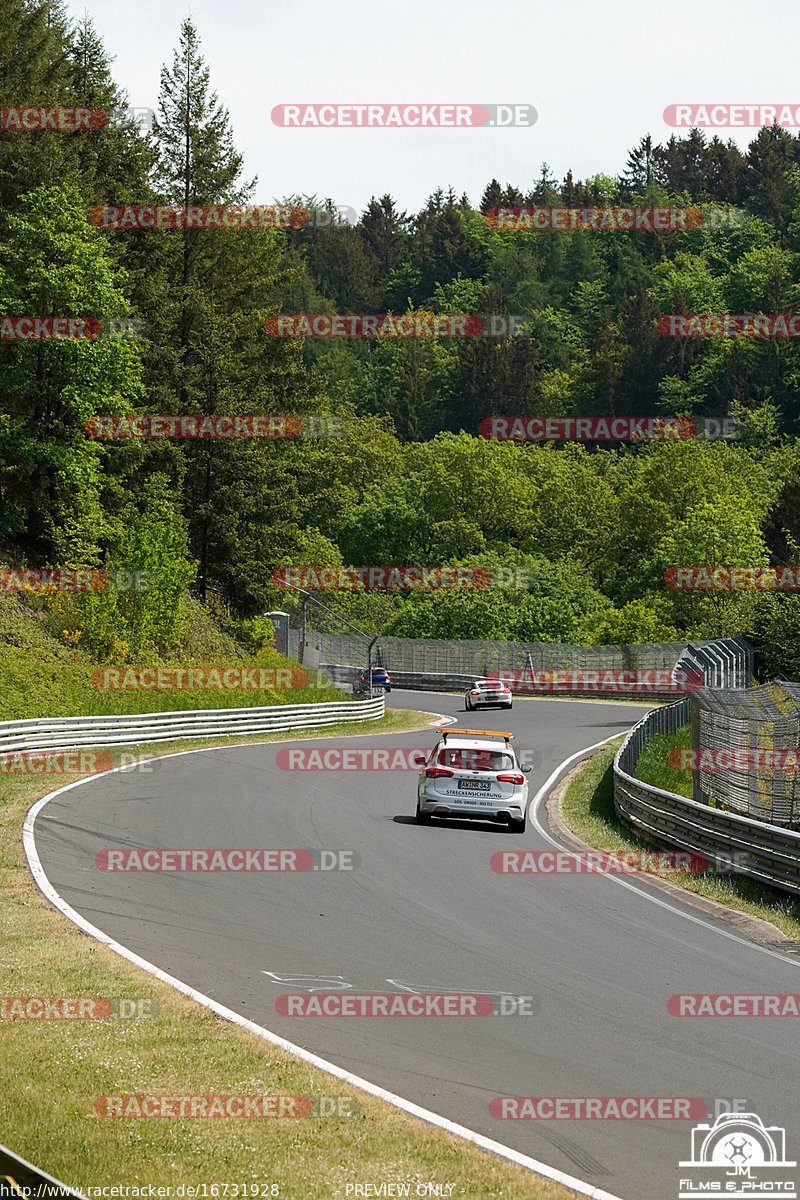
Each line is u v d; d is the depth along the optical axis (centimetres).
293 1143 1461
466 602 17938
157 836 3809
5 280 8319
